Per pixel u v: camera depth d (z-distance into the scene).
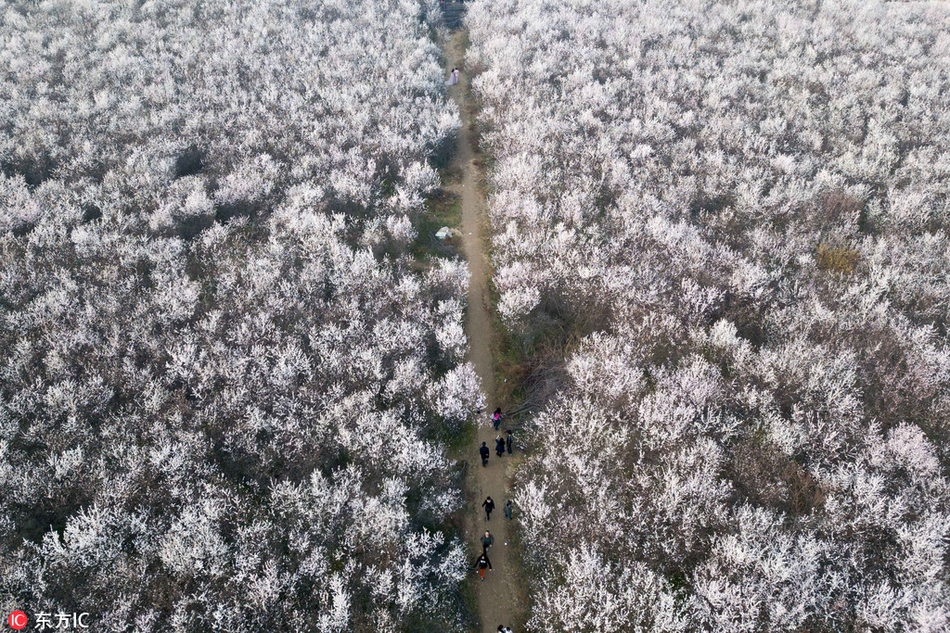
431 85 50.97
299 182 39.22
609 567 19.77
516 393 29.33
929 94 49.81
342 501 21.75
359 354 26.95
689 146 42.97
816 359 26.45
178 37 56.12
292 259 32.56
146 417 24.22
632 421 24.88
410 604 19.89
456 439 27.36
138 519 20.50
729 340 27.53
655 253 32.75
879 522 20.84
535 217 34.97
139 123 43.00
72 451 22.23
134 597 18.89
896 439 23.16
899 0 75.38
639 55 55.75
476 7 68.12
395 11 65.00
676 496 21.23
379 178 40.66
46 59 51.31
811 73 52.84
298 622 18.72
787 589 18.75
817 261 33.66
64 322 28.16
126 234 33.91
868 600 18.88
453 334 28.80
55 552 19.64
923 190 38.53
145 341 27.12
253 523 21.17
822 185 39.78
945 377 26.22
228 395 24.94
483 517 24.55
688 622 18.75
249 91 48.59
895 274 31.22
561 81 52.06
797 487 22.81
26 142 39.91
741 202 37.56
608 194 39.19
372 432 24.00
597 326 30.06
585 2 66.88
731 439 24.72
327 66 52.19
